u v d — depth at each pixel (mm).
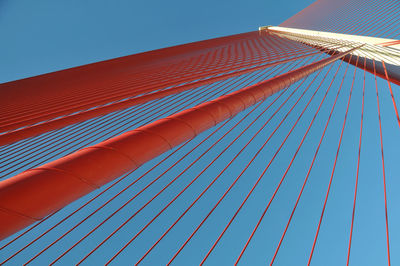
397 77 12500
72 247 3469
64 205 2703
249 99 5832
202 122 4398
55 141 9766
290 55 17859
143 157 3414
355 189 5164
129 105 7051
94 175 2811
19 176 2438
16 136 4730
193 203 4496
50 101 12367
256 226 4211
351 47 18984
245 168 5625
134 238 3762
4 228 2240
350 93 8531
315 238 4328
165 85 10180
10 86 27859
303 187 5266
